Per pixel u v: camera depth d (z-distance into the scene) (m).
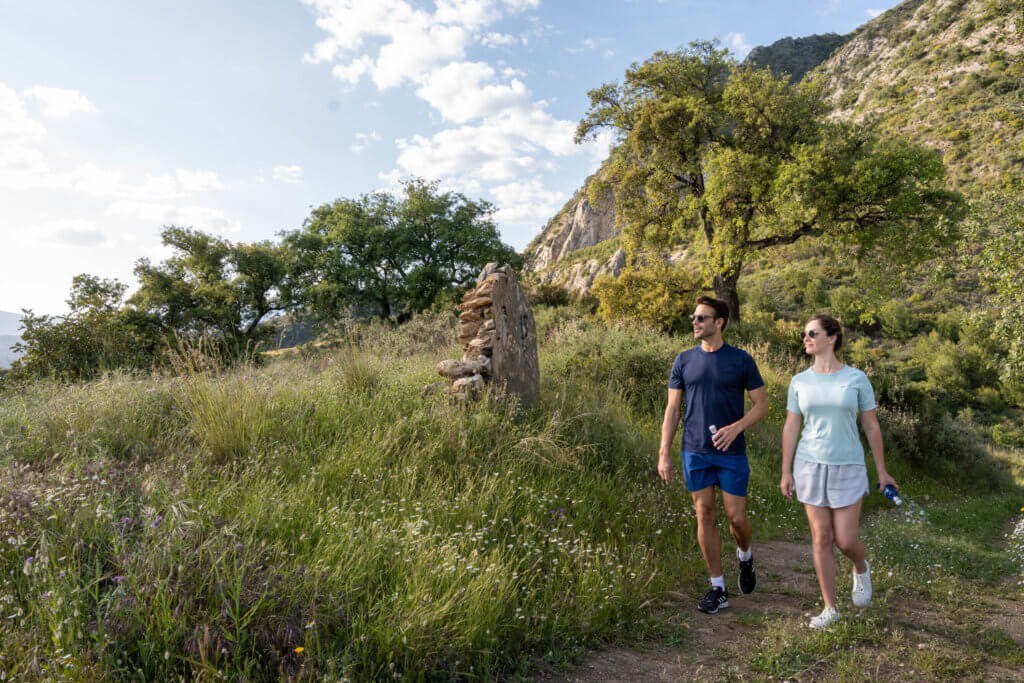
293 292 33.19
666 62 20.95
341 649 2.26
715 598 3.44
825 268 49.47
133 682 1.89
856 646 2.74
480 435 5.13
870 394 3.06
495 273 6.62
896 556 4.73
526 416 5.97
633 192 21.89
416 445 4.79
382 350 8.36
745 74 19.75
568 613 3.00
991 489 12.06
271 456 4.13
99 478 3.19
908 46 102.50
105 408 4.56
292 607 2.35
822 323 3.20
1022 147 12.02
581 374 8.84
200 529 2.68
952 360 35.06
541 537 3.93
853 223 18.00
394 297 33.50
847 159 17.03
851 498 3.02
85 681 1.79
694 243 20.44
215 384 4.87
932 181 17.17
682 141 20.23
